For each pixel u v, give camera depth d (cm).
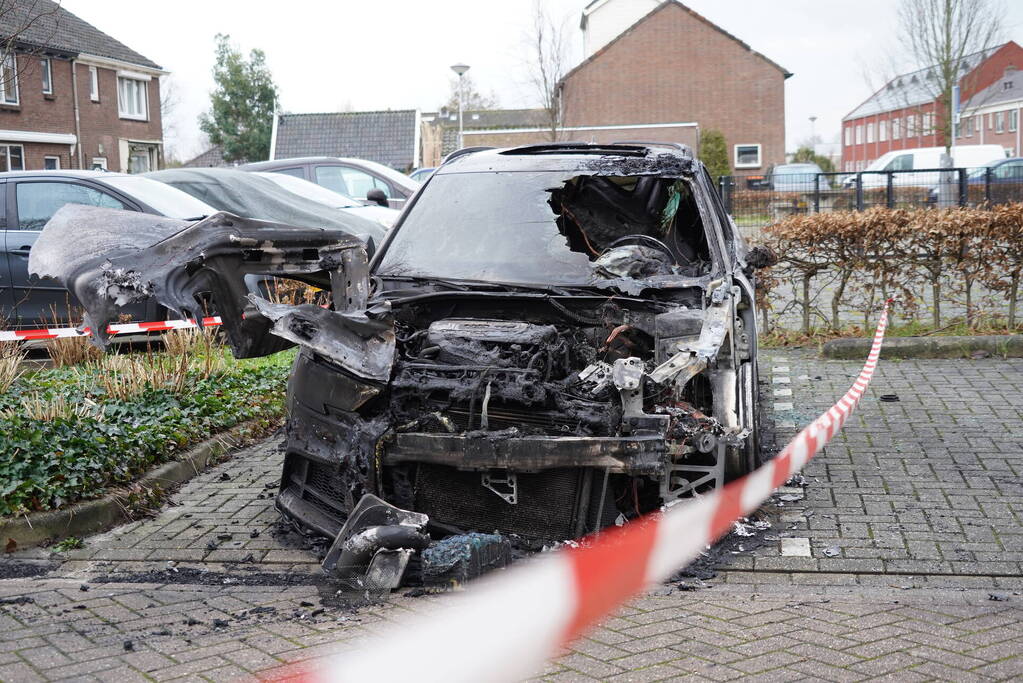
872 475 652
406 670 387
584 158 688
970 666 386
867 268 1105
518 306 570
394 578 473
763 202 1784
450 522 506
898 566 502
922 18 3591
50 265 542
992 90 5691
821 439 587
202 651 411
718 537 536
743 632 424
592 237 678
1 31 902
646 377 497
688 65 5047
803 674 381
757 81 5041
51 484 581
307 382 534
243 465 721
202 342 961
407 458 492
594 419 491
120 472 620
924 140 6625
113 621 447
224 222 530
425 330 560
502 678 380
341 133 4147
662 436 484
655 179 695
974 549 521
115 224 583
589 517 496
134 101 4306
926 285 1116
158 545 558
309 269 553
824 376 977
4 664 398
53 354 986
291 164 1600
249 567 524
